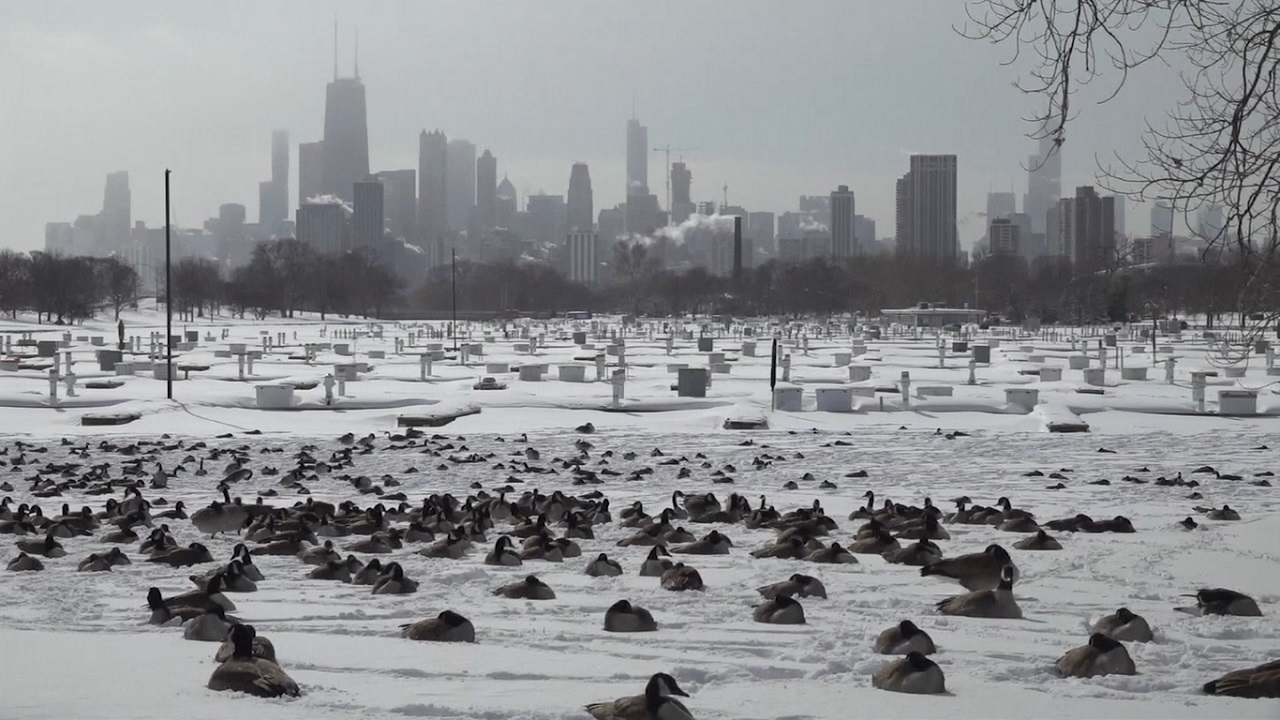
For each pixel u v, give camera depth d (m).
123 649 10.49
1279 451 35.75
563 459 33.09
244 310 196.62
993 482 28.03
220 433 40.78
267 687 8.88
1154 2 14.87
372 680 9.62
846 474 29.73
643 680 9.78
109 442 37.34
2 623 12.10
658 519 20.06
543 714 8.49
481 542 18.31
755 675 10.08
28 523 19.23
